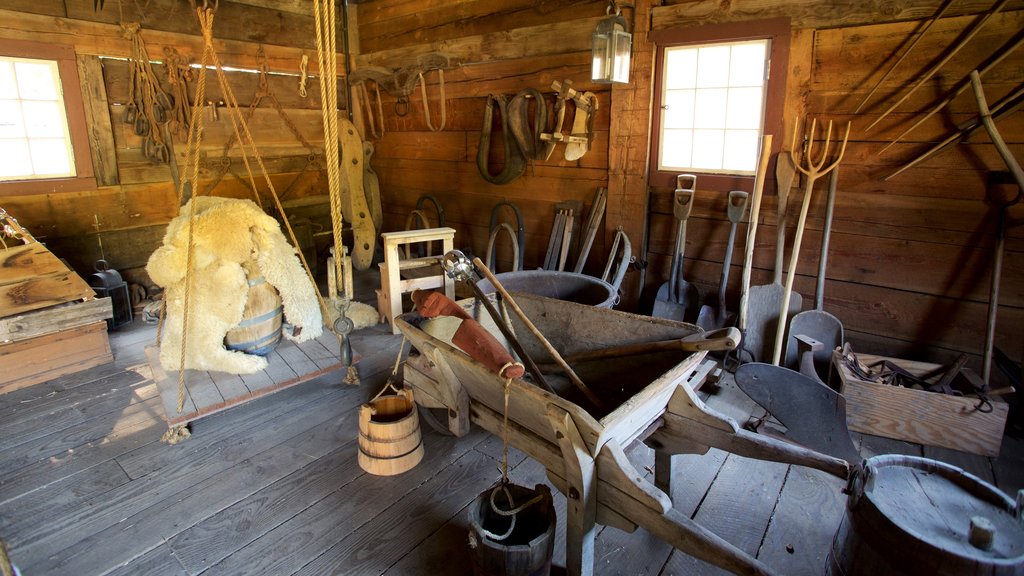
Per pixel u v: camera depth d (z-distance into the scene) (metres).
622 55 2.91
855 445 2.49
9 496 2.15
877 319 2.99
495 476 2.29
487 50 4.23
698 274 3.52
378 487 2.21
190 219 2.60
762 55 3.07
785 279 3.22
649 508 1.44
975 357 2.75
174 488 2.20
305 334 3.15
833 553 1.64
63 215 3.91
